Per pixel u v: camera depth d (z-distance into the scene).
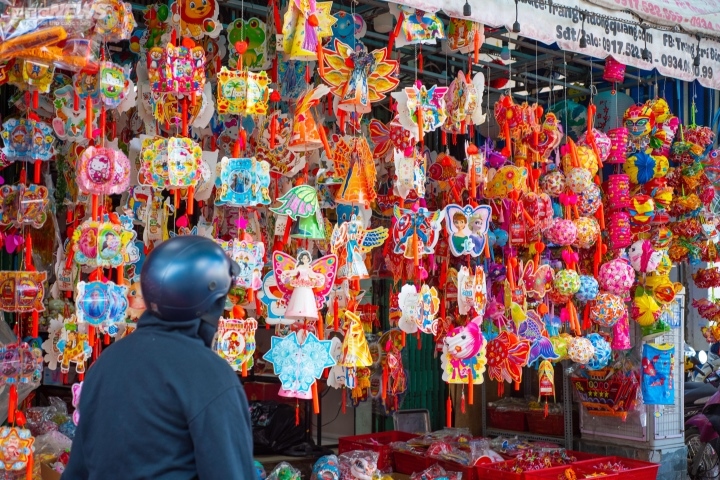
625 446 4.41
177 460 1.47
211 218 3.29
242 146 2.79
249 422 1.54
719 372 6.12
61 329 2.73
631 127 3.96
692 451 5.32
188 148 2.60
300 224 2.89
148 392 1.48
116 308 2.50
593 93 4.04
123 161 2.52
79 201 2.89
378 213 3.86
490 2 2.96
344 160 3.02
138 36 3.11
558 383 5.11
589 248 4.03
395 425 4.82
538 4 3.12
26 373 2.57
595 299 3.81
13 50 2.00
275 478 3.33
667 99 4.52
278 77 3.17
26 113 2.65
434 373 5.27
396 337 3.54
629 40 3.44
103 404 1.51
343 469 3.55
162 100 2.67
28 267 2.62
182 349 1.53
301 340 2.82
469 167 3.36
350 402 4.52
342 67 2.84
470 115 3.18
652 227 4.20
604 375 4.33
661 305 4.11
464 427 5.20
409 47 3.89
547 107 4.70
